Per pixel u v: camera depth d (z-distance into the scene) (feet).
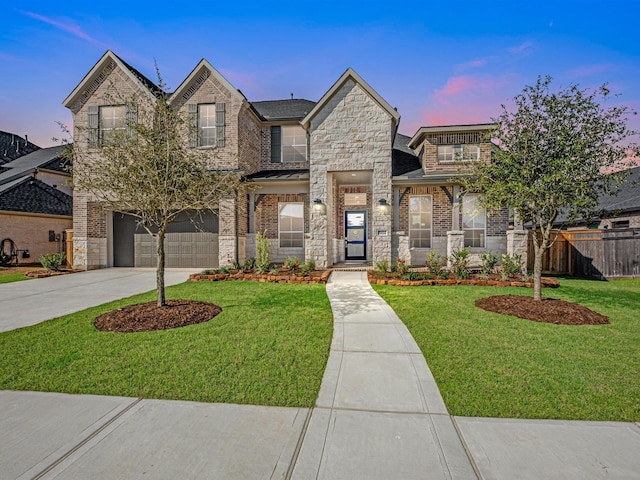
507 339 16.81
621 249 39.96
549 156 21.86
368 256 53.11
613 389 11.71
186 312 21.35
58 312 23.53
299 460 8.29
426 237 48.70
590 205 21.42
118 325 19.24
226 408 10.66
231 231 44.29
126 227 49.60
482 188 25.31
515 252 39.04
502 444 8.87
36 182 63.16
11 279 38.68
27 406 10.84
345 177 47.75
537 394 11.41
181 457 8.39
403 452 8.57
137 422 9.91
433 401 11.08
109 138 23.75
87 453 8.55
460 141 45.96
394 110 42.39
